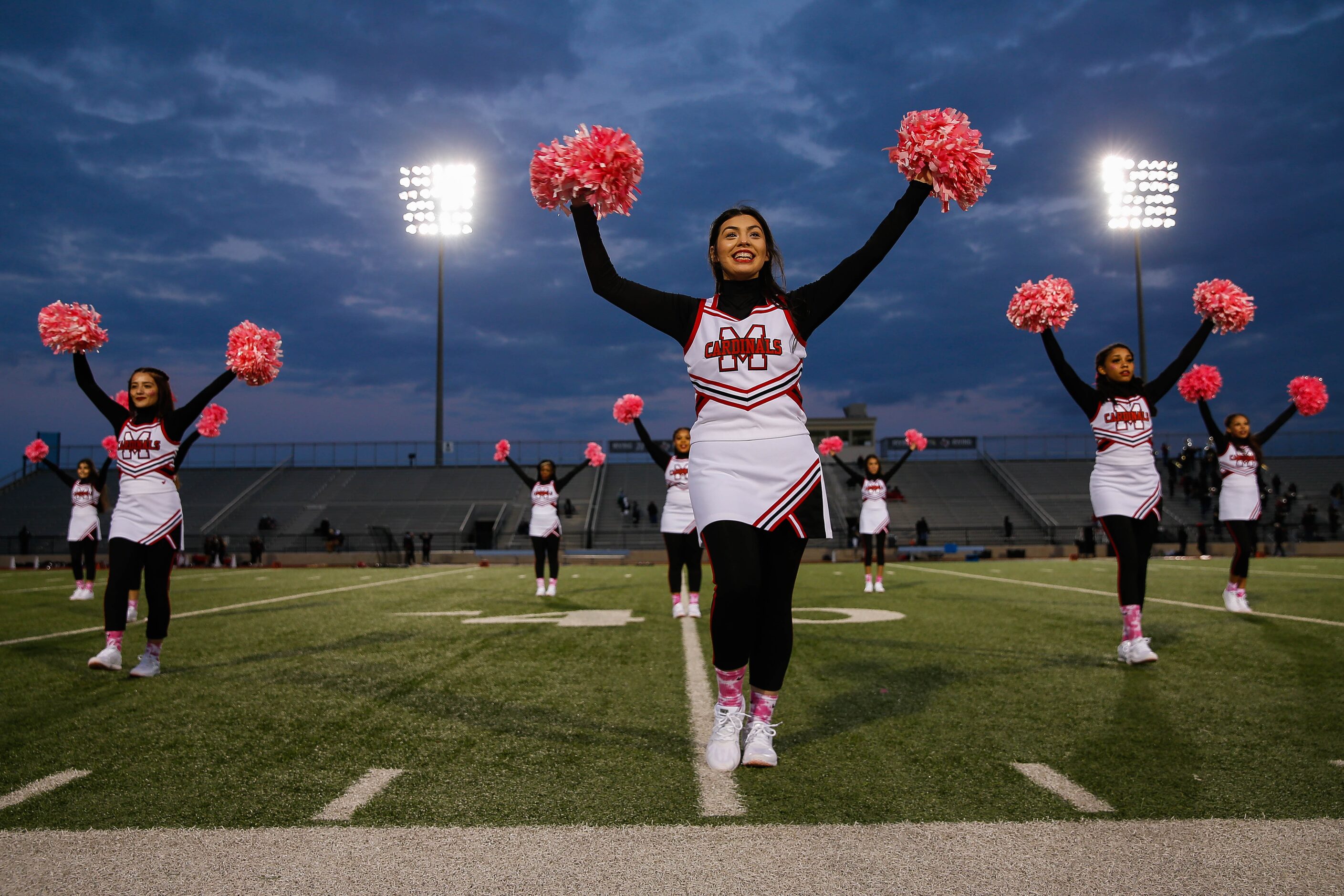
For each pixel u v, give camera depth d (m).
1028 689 3.67
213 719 3.19
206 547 24.11
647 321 2.67
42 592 10.92
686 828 1.99
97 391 4.54
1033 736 2.86
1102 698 3.50
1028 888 1.65
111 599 4.26
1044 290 4.70
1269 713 3.21
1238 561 6.82
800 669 4.20
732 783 2.35
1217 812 2.09
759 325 2.58
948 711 3.25
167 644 5.36
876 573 9.89
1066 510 30.39
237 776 2.46
